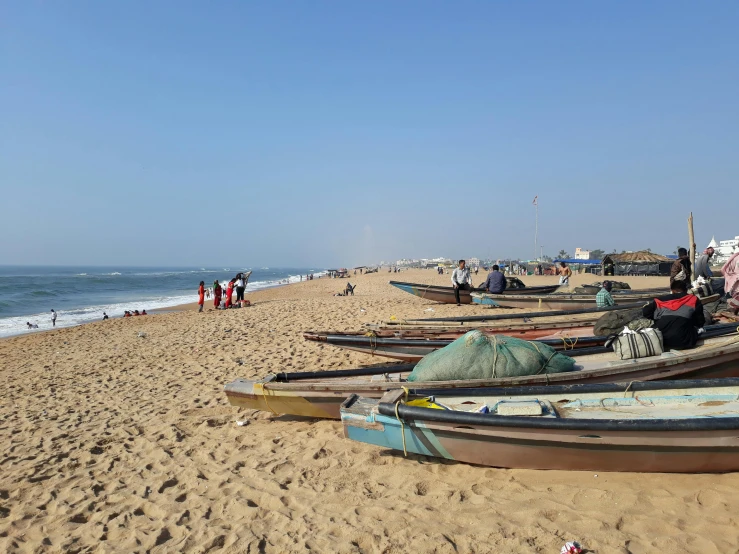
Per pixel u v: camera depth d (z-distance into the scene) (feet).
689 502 13.01
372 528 13.28
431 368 20.02
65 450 20.94
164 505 15.69
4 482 18.02
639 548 11.48
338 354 37.60
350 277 274.16
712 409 16.03
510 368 19.61
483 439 15.06
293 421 22.54
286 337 47.44
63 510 15.78
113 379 34.76
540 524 12.69
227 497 15.75
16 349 54.08
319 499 15.17
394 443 16.14
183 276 403.54
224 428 22.38
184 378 33.24
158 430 22.77
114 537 14.06
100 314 102.73
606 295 42.47
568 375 19.36
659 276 156.15
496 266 62.08
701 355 19.74
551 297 52.70
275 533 13.52
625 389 17.19
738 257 34.27
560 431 14.06
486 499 14.19
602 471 14.82
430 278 206.18
